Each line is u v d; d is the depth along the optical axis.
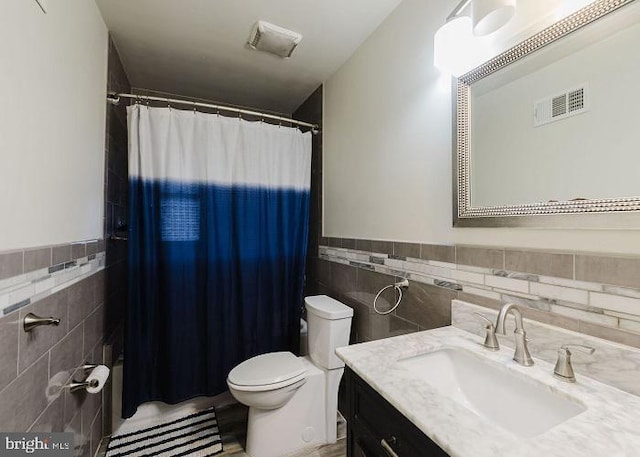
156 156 1.71
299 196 2.13
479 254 1.05
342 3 1.46
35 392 0.88
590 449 0.52
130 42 1.77
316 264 2.33
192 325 1.81
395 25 1.49
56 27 1.00
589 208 0.75
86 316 1.32
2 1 0.71
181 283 1.76
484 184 1.03
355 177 1.82
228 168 1.87
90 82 1.36
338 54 1.88
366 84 1.72
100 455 1.50
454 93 1.13
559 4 0.83
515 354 0.85
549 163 0.84
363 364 0.85
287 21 1.58
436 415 0.62
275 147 2.04
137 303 1.67
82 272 1.26
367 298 1.68
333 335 1.63
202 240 1.83
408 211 1.39
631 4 0.68
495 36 1.00
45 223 0.93
